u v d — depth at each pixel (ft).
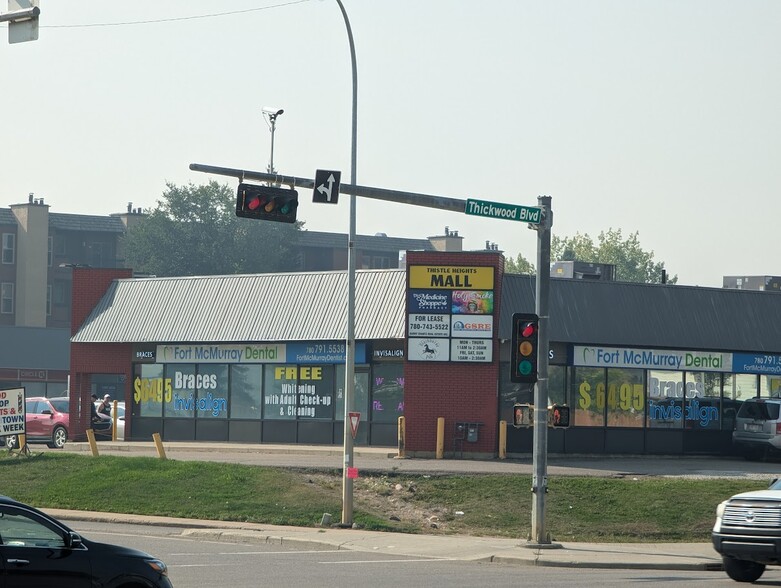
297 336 154.40
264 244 373.81
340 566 76.64
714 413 156.56
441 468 125.70
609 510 110.22
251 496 111.55
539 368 89.45
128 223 397.60
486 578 71.61
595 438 149.79
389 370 150.92
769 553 70.44
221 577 68.33
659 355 153.89
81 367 174.81
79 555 49.67
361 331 149.28
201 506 108.88
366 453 144.77
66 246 382.83
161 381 169.68
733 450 156.25
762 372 159.63
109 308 173.99
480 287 144.05
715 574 78.69
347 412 101.40
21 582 47.96
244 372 162.91
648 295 154.20
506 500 112.78
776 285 184.24
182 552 82.94
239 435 162.61
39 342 297.12
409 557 84.64
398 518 106.93
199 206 374.22
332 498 111.34
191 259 367.45
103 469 122.52
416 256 145.28
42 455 132.46
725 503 73.77
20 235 367.45
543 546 89.15
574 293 149.89
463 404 143.54
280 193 82.58
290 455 146.20
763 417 148.56
